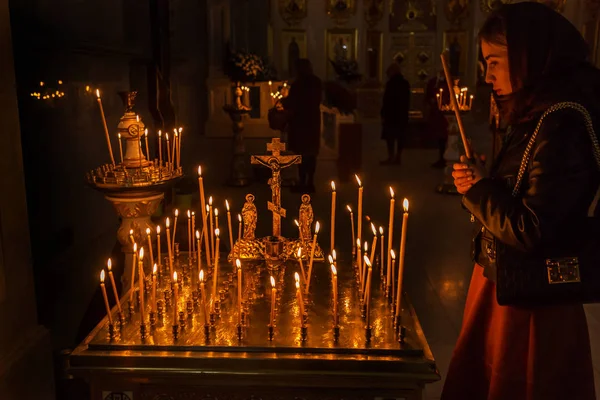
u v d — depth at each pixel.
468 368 1.83
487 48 1.62
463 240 5.45
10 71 2.26
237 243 2.38
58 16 3.06
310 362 1.57
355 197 7.29
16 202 2.28
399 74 9.51
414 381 1.58
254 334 1.71
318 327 1.76
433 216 6.39
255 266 2.31
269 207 2.31
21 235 2.31
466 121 14.74
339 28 17.34
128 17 4.59
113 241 3.80
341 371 1.57
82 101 3.52
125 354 1.60
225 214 6.14
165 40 5.13
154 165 2.50
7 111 2.23
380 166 9.81
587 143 1.45
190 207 3.91
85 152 3.53
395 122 9.81
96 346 1.64
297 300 1.98
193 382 1.61
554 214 1.42
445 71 1.71
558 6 9.81
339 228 5.77
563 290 1.51
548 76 1.52
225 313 1.87
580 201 1.43
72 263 2.99
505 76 1.60
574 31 1.54
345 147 9.16
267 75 11.20
